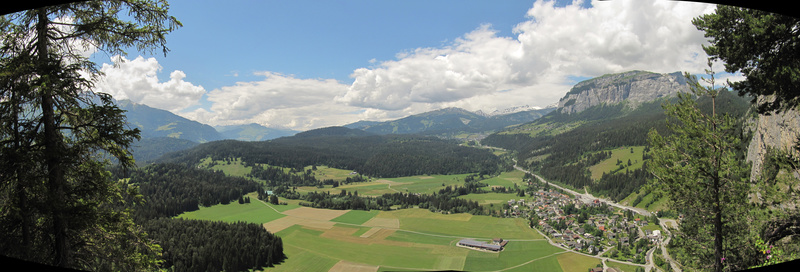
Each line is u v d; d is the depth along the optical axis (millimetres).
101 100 12570
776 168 16141
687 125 17531
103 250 13844
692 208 18312
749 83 15023
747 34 13367
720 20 14250
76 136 12938
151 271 15094
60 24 12641
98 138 12734
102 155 13664
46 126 12211
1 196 11812
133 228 15055
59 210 11734
